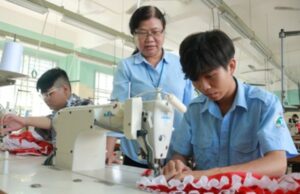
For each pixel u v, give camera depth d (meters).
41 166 1.32
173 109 1.17
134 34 1.70
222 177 0.83
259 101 1.15
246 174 0.84
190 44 0.99
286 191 0.79
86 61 7.57
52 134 1.74
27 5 3.38
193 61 0.97
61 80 1.72
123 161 1.73
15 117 1.73
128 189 0.92
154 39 1.67
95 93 8.05
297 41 7.24
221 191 0.80
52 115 1.83
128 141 1.71
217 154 1.23
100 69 8.29
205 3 3.63
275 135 1.02
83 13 5.75
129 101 1.12
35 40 5.82
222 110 1.25
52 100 1.71
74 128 1.29
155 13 1.64
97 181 1.04
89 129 1.24
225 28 5.41
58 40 6.97
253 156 1.14
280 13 5.62
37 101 6.07
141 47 1.71
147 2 4.42
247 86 1.26
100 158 1.37
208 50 0.96
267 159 0.97
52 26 6.82
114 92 1.78
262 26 6.31
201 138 1.29
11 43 2.31
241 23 4.55
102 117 1.24
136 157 1.67
